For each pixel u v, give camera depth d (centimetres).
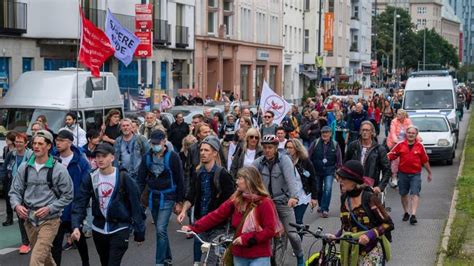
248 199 1303
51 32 5659
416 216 2741
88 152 2259
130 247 2230
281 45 11975
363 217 1363
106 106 3828
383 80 19088
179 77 8212
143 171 1839
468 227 2481
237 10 9819
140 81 6297
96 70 3119
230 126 3547
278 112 3369
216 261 1505
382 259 1384
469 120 9788
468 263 1980
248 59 10394
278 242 1781
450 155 4606
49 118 3500
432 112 5716
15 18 5309
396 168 2633
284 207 1809
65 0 5675
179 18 8131
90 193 1548
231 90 9725
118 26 4347
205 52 8750
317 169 2702
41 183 1584
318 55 11644
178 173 1825
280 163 1806
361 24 18238
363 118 4134
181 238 2389
